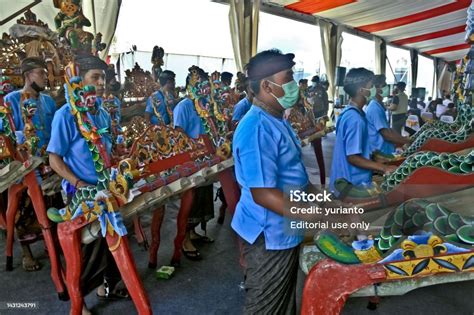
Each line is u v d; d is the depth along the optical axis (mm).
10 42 3475
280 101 1285
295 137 1383
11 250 2625
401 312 2086
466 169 1160
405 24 8586
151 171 1955
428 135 2254
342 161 2107
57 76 3654
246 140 1240
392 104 6059
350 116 2061
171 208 3980
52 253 2223
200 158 2281
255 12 6695
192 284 2453
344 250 1096
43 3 4555
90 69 1791
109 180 1649
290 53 1295
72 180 1788
